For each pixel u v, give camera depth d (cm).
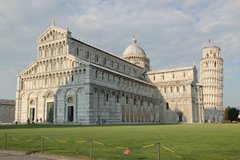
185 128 5847
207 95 18988
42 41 10544
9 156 2241
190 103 13150
